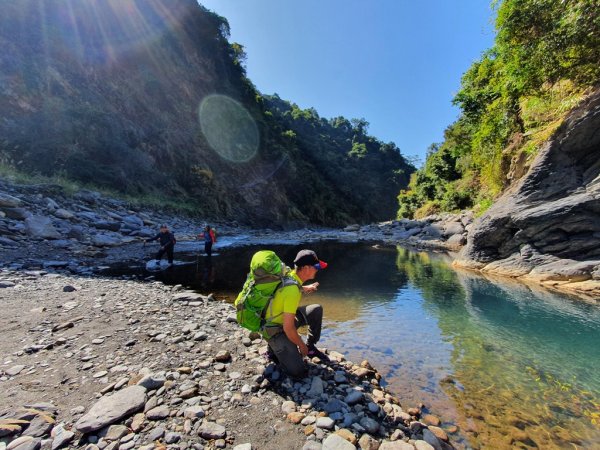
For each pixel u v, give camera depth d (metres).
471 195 24.98
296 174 48.19
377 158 110.31
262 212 35.88
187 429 2.18
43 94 18.50
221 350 3.45
